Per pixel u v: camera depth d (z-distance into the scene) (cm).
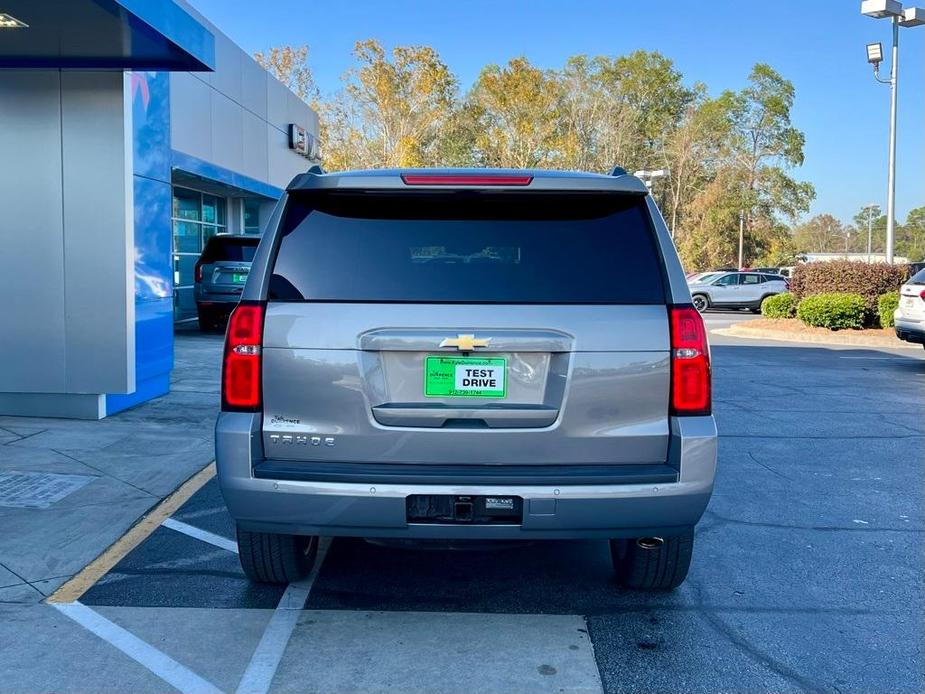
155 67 827
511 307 365
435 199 388
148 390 970
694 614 427
